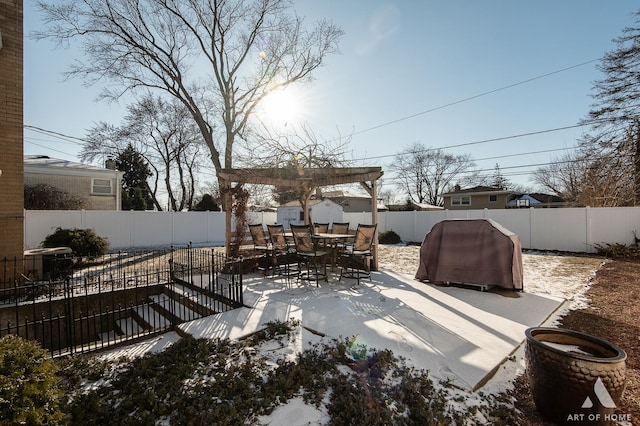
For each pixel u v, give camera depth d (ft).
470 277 20.06
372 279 23.13
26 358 6.94
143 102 69.87
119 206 57.21
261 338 12.20
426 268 22.06
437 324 13.73
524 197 96.68
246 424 7.30
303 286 21.02
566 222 40.42
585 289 20.81
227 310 16.06
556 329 9.23
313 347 11.39
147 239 45.88
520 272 19.69
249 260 26.45
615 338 12.92
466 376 9.59
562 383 7.54
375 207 26.89
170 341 13.04
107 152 73.15
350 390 8.60
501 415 8.07
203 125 53.83
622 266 29.60
